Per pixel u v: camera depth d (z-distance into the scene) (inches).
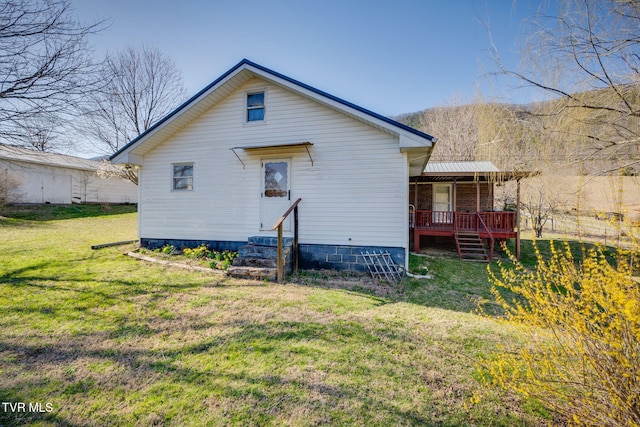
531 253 385.1
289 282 229.8
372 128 267.6
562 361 83.8
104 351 122.2
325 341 132.6
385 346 128.6
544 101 183.9
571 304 84.4
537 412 88.4
